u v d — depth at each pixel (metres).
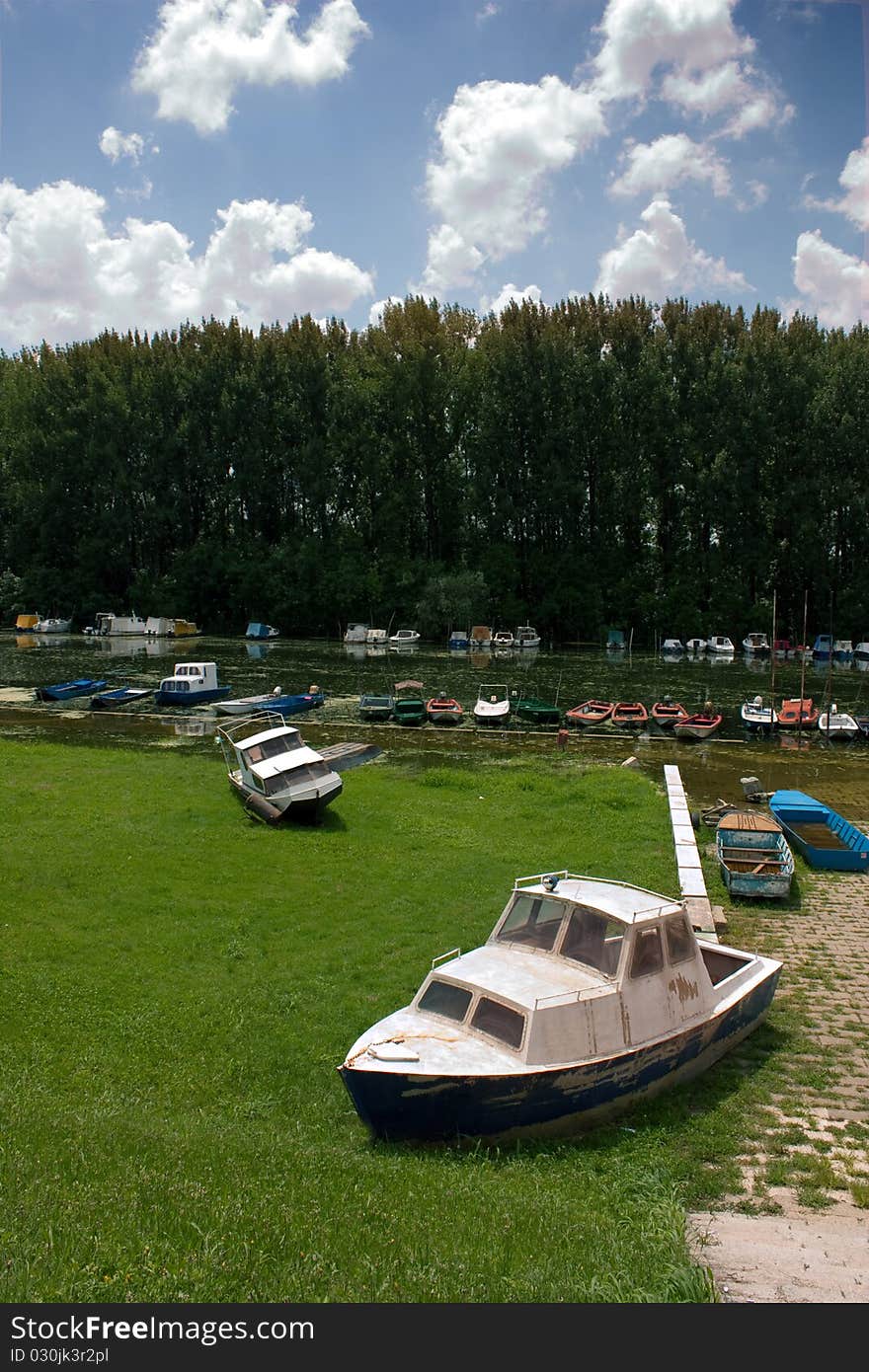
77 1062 14.26
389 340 106.38
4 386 116.88
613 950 12.97
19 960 17.98
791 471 93.69
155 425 107.94
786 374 92.62
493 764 40.28
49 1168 9.59
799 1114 13.01
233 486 104.19
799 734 47.16
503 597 100.12
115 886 22.11
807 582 94.06
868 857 25.05
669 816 29.52
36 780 32.56
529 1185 10.46
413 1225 8.91
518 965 13.15
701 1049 13.91
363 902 21.62
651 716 53.12
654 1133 12.24
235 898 21.69
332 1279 7.60
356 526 106.81
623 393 95.44
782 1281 8.56
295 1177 10.06
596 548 100.31
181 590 106.12
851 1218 10.45
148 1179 9.43
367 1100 11.59
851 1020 16.28
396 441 102.94
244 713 52.59
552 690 64.81
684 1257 8.54
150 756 38.41
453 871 23.95
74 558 108.81
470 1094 11.46
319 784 28.67
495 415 98.19
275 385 105.44
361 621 102.12
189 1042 15.07
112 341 114.69
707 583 95.69
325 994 16.91
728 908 22.12
